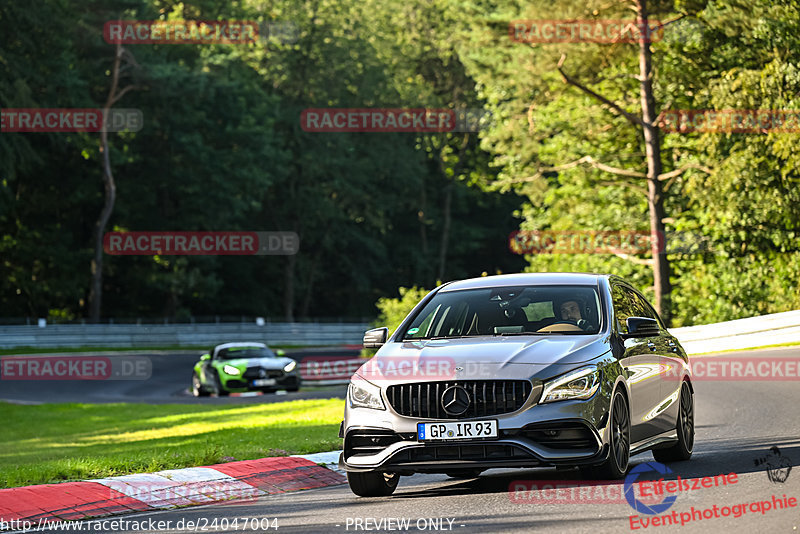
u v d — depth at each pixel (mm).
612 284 36219
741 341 110875
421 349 32125
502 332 33750
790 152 122625
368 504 31047
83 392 138125
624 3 140250
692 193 131500
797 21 125812
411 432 30328
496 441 29688
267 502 33750
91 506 33188
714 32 138750
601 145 160000
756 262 136750
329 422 63156
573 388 30062
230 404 102562
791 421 49031
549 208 172875
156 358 193375
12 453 67125
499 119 167375
